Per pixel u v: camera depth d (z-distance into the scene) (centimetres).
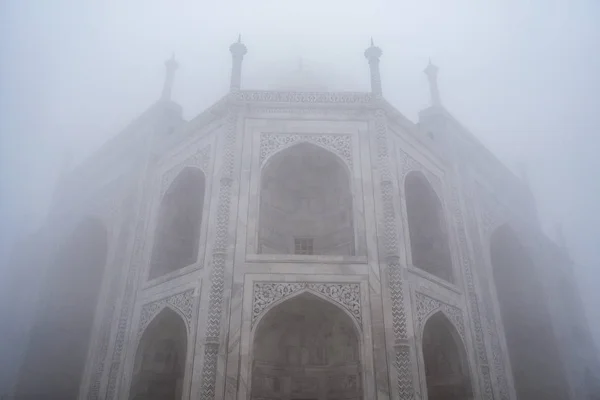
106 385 2270
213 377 1823
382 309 1964
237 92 2470
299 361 2169
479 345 2430
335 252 2412
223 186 2216
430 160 2798
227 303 1948
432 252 2659
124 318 2395
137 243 2611
